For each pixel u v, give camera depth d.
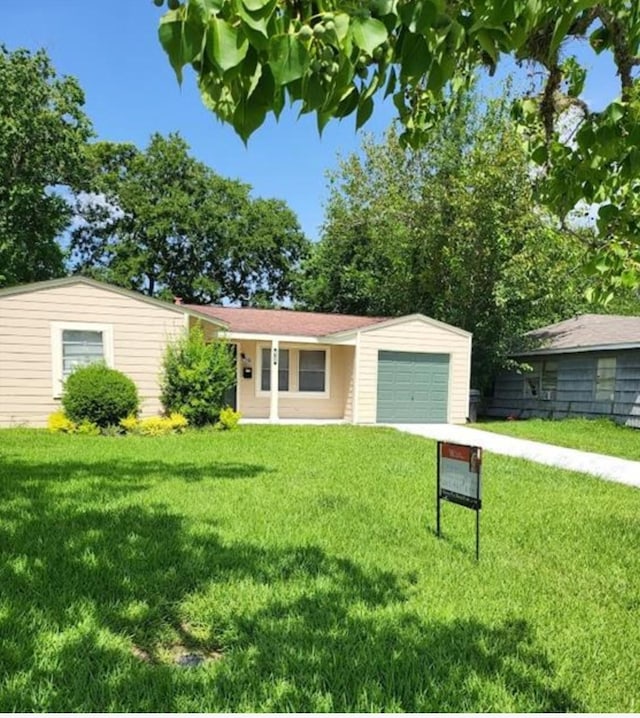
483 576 3.76
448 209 17.88
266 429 12.24
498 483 7.00
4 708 2.20
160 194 28.34
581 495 6.41
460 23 1.38
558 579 3.78
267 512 5.16
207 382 11.92
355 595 3.35
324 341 14.34
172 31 1.02
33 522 4.64
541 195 2.77
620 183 2.49
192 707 2.24
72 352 11.70
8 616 2.94
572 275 14.27
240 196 29.59
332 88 1.19
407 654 2.67
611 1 1.79
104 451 8.51
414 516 5.20
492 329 17.08
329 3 1.15
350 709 2.26
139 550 4.02
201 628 2.96
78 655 2.60
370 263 22.64
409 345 14.85
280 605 3.19
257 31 1.01
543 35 2.01
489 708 2.28
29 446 8.89
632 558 4.23
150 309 12.21
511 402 18.62
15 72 18.66
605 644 2.87
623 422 14.01
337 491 6.12
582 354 15.50
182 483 6.33
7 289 11.14
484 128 16.72
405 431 12.70
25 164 19.72
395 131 19.30
